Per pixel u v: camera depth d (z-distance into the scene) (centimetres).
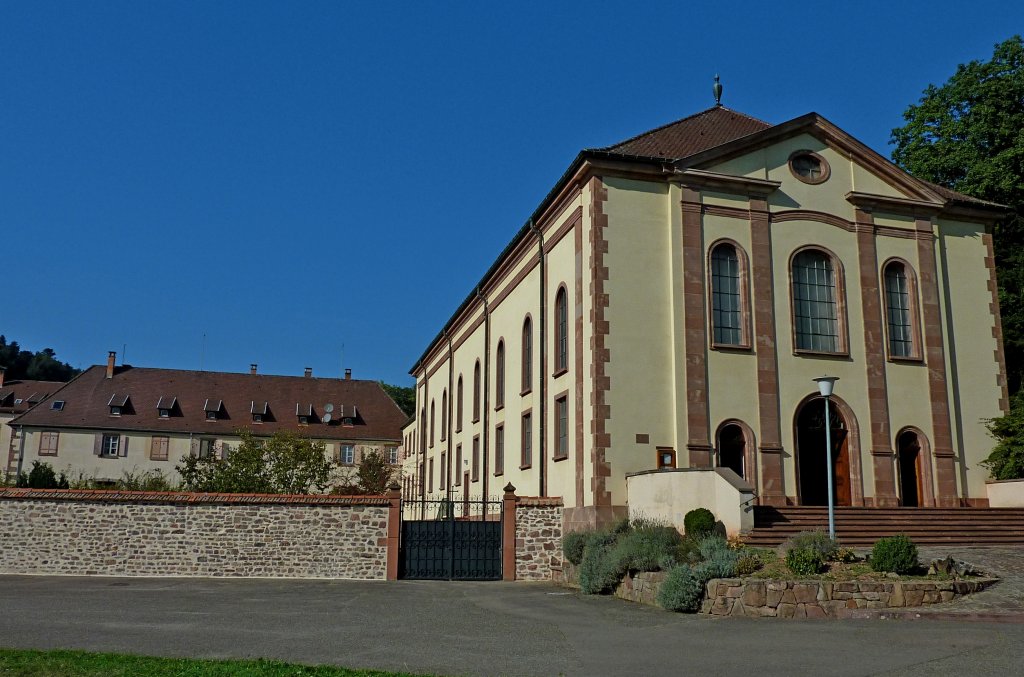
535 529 2659
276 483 4016
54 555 2525
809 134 2880
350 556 2575
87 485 5131
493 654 1299
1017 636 1345
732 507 2130
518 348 3406
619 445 2477
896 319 2884
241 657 1243
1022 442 2734
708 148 2750
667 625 1587
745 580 1692
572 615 1739
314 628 1545
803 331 2758
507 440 3494
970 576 1753
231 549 2552
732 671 1164
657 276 2616
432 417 5538
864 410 2733
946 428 2820
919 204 2944
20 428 7162
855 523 2356
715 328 2652
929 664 1173
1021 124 3591
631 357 2539
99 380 7719
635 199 2652
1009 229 3616
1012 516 2512
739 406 2603
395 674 1103
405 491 6838
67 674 1050
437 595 2119
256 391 8150
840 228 2850
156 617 1664
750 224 2739
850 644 1333
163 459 7406
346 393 8456
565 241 2877
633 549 2039
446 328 4916
